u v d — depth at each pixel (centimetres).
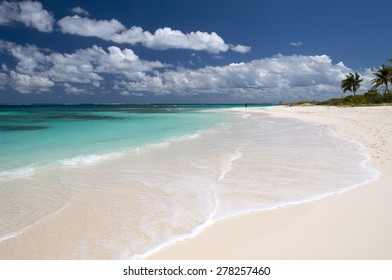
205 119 3253
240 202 573
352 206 535
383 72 6200
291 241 419
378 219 477
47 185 687
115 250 409
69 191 645
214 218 503
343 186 652
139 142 1363
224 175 765
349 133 1541
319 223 470
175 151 1118
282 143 1283
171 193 631
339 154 1000
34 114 4494
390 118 2494
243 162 912
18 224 487
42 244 427
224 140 1417
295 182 693
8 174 779
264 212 523
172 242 426
